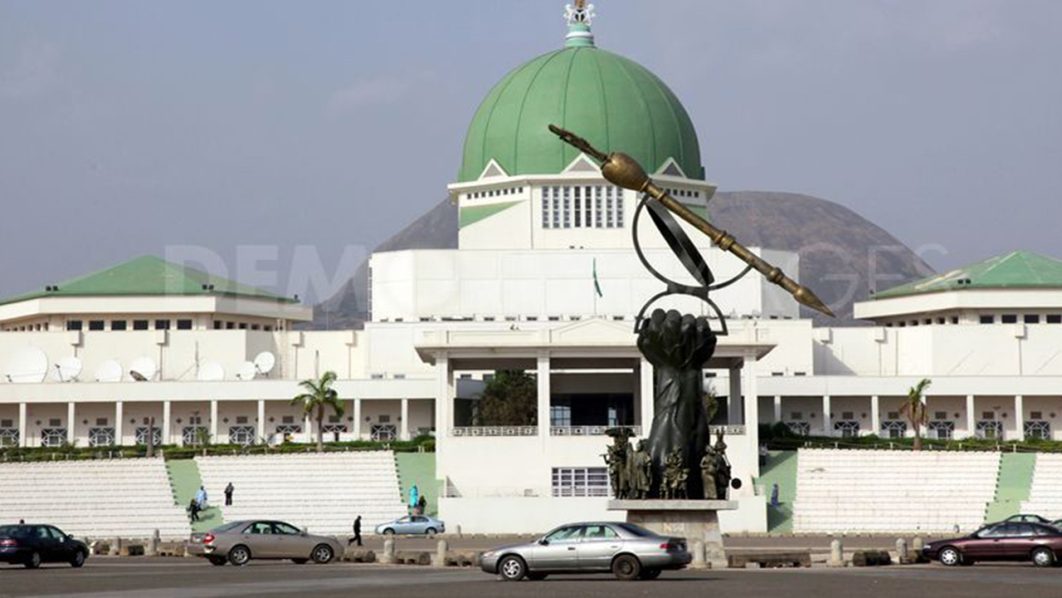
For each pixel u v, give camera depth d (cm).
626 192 16888
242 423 16475
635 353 13475
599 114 16825
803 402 16450
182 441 16425
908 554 8500
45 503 12900
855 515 12738
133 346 17238
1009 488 13062
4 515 12762
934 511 12744
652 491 8231
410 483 13362
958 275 18288
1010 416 16400
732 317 16938
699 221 8350
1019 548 8000
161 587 6262
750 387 13275
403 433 15938
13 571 7694
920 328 17162
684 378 8325
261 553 8556
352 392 16012
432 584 6412
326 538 8731
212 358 17212
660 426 8312
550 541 6750
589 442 13288
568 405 16362
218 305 17775
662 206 8381
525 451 13275
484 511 12556
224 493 13162
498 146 17088
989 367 17038
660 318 8356
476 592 5881
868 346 17250
